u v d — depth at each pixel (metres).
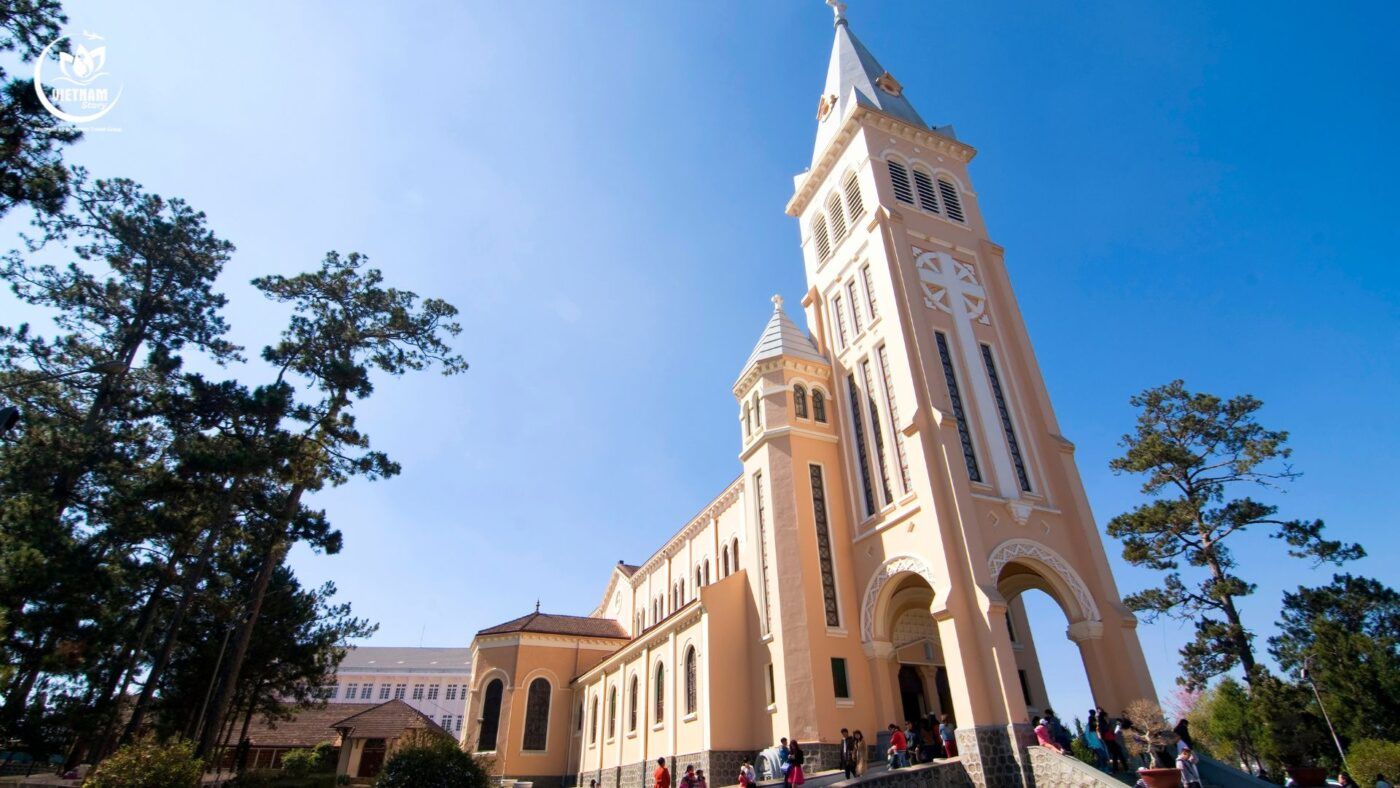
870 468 31.09
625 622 58.16
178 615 25.38
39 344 27.20
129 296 29.67
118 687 25.31
